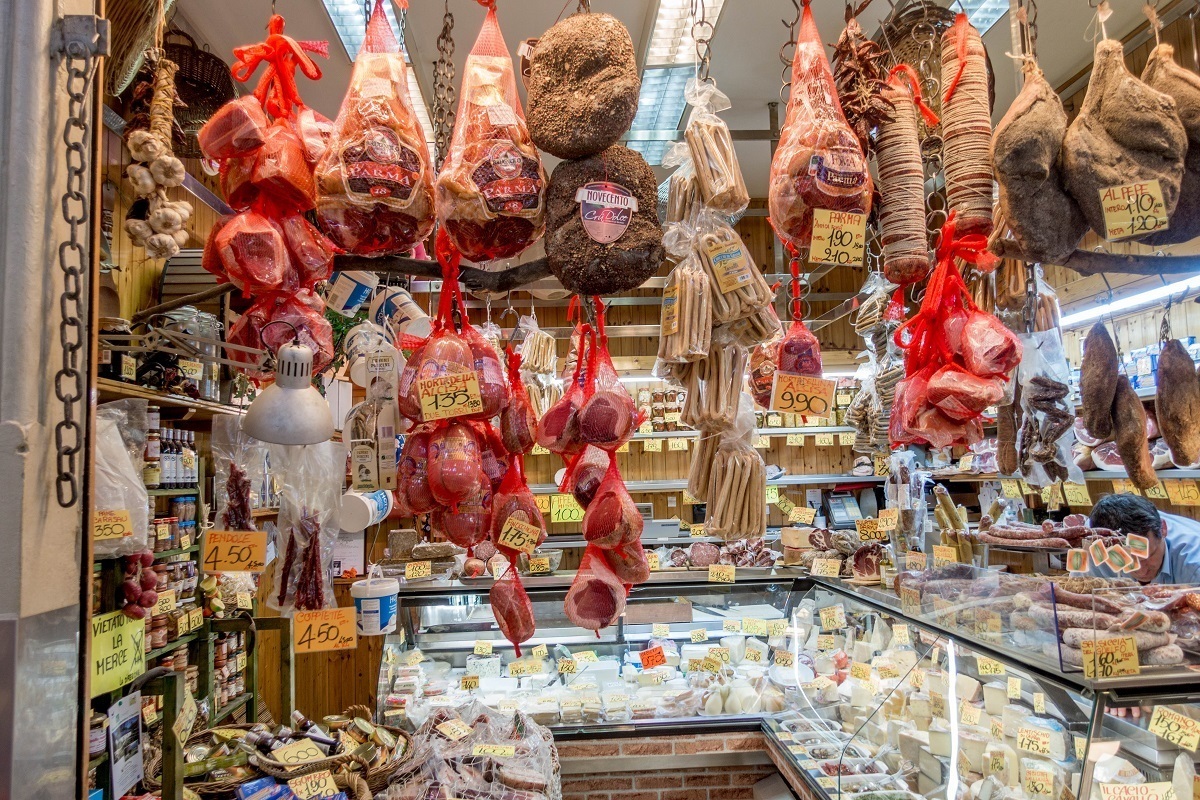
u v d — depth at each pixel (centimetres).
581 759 283
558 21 152
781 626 313
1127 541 246
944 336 167
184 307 242
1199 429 181
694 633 320
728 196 158
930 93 198
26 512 96
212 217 327
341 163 135
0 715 91
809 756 256
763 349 253
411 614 310
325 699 453
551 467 557
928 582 229
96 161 111
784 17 343
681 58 374
